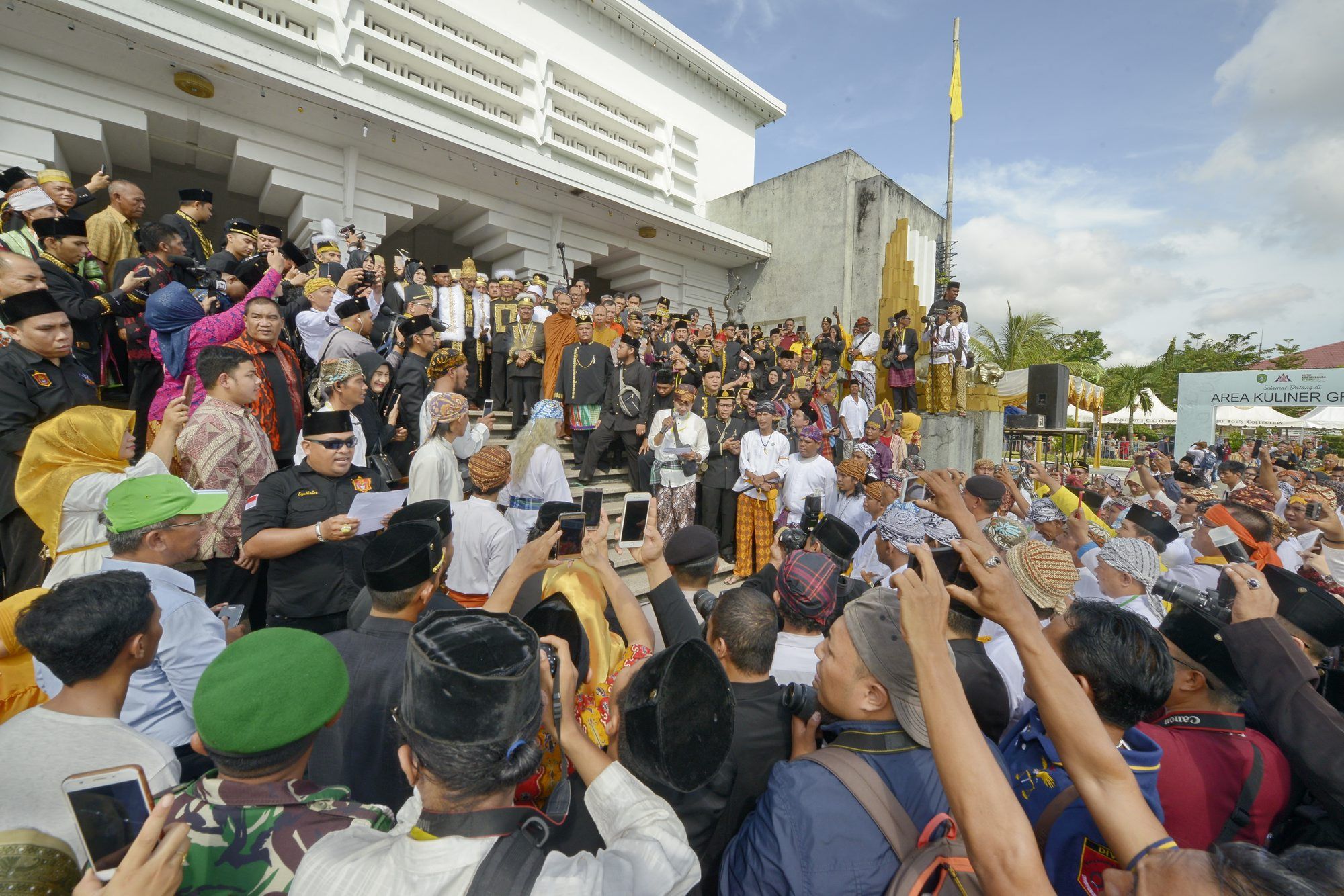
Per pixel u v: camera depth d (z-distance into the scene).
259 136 8.05
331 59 8.51
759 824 1.22
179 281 4.11
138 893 0.79
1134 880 0.86
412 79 9.61
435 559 1.78
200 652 1.76
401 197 9.54
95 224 4.43
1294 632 1.92
